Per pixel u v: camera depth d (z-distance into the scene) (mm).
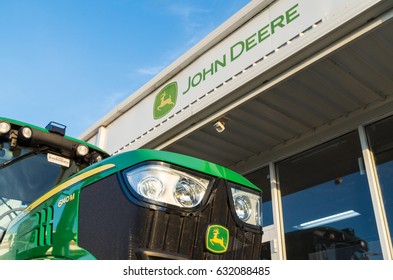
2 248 2420
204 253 1901
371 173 4031
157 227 1807
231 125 4602
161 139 4977
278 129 4691
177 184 1917
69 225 2006
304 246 4422
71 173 3057
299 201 4648
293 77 3816
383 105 4117
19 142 2879
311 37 3457
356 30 3270
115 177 1961
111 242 1813
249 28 4238
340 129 4426
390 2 3047
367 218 3986
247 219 2121
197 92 4648
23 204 2791
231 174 2148
